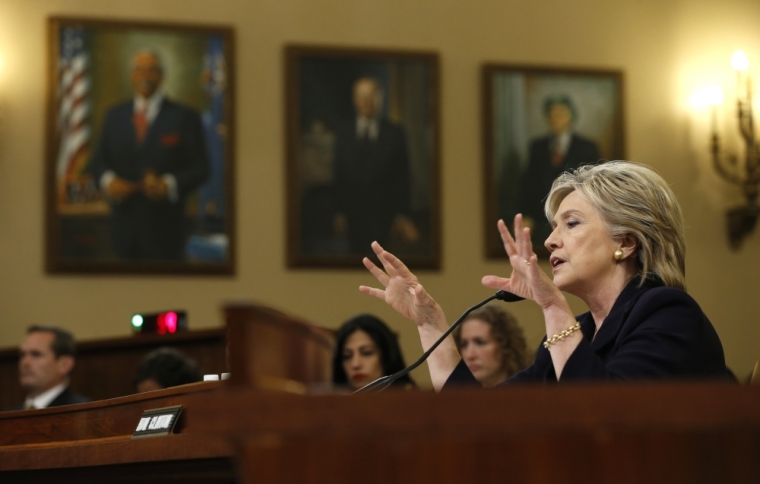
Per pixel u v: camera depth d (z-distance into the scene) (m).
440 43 14.70
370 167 14.20
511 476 2.03
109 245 13.52
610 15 15.16
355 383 7.84
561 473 2.04
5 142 13.49
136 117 13.75
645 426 2.03
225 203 13.80
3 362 11.33
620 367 3.73
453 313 14.09
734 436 2.07
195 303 13.59
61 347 10.30
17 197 13.45
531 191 14.48
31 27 13.73
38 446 4.26
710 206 14.93
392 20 14.62
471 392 2.02
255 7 14.33
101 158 13.62
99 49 13.77
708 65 15.26
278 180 14.03
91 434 4.43
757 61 15.36
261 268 13.83
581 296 4.34
